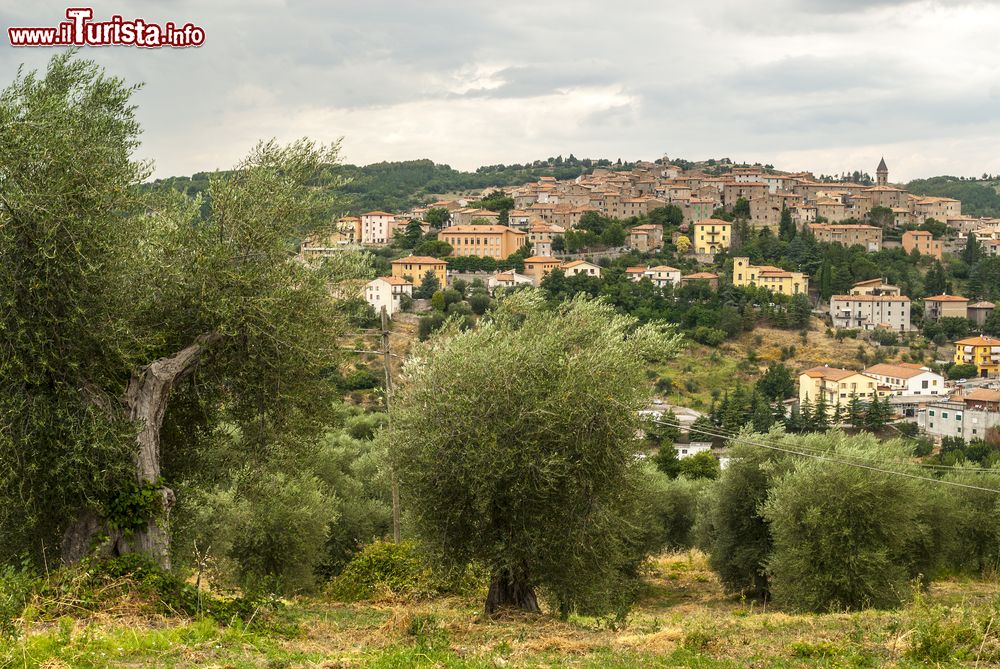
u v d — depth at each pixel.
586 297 20.05
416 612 17.77
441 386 18.30
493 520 18.33
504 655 13.02
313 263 18.28
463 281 160.88
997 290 182.88
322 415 19.06
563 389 17.48
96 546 15.33
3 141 14.76
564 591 18.36
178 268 16.48
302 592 29.62
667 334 19.62
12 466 14.34
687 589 39.22
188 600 14.45
